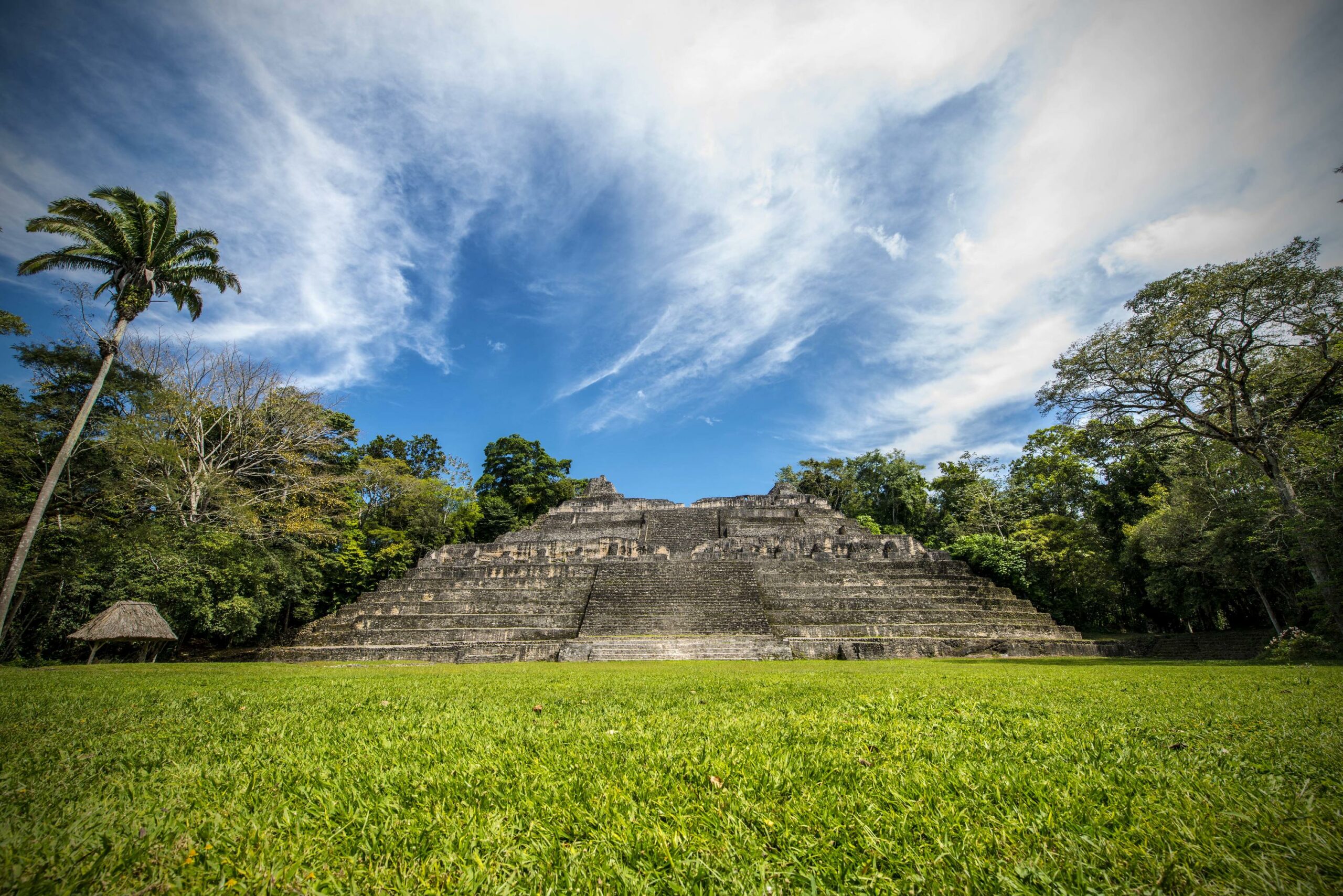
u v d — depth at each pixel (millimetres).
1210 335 18094
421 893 2357
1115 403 20750
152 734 5309
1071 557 31047
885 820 2955
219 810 3174
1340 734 4715
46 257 19000
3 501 21297
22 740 5078
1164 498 28109
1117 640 23281
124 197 19469
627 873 2459
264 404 31469
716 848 2674
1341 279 16109
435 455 51469
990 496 42938
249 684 10625
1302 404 18453
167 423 27953
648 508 44125
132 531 23781
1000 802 3172
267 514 30500
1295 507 17734
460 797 3348
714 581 28016
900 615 25141
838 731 5043
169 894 2307
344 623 26734
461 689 9328
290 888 2369
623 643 20703
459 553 34219
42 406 24969
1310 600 17734
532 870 2541
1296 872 2348
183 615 24109
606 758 4078
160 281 20734
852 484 55906
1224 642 24344
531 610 26453
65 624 22844
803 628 23672
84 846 2688
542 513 55188
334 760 4246
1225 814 2889
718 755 4117
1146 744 4449
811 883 2379
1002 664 16422
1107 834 2746
